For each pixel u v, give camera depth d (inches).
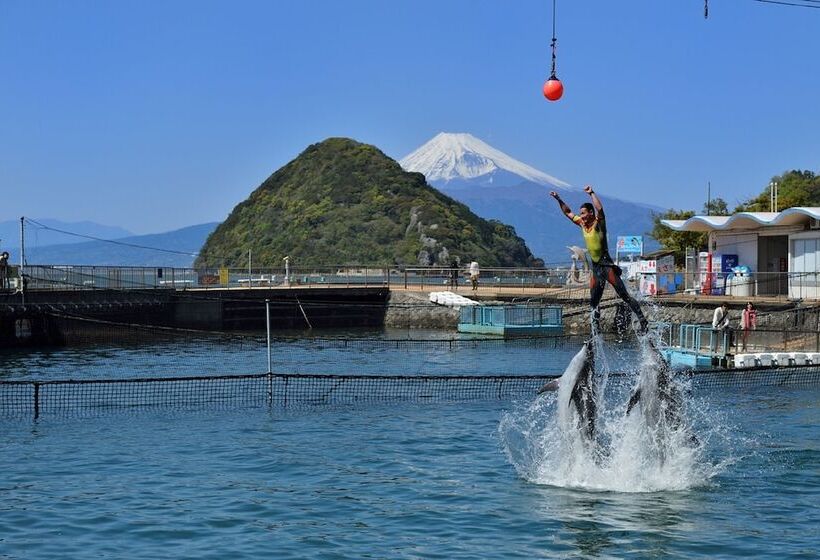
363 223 5634.8
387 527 639.8
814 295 1969.7
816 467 803.4
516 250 5910.4
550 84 756.0
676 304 2011.6
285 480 768.3
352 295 2657.5
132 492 727.1
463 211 5984.3
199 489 737.0
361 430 978.1
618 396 1120.8
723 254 2226.9
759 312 1633.9
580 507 683.4
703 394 1205.1
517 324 2250.2
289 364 1662.2
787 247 2134.6
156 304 2245.3
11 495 717.3
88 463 826.8
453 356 1800.0
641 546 601.3
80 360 1729.8
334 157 6304.1
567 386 741.9
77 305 2042.3
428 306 2522.1
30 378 1460.4
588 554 586.9
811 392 1224.2
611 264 681.0
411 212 5629.9
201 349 1953.7
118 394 1226.6
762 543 606.2
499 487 741.9
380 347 1991.9
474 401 1170.0
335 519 658.2
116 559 573.6
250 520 654.5
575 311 2319.1
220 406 1131.9
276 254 5654.5
